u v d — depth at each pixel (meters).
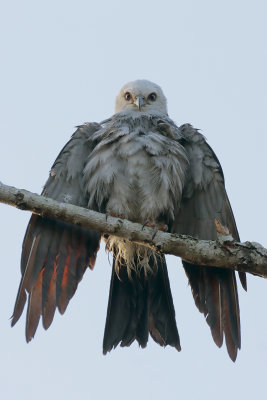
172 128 11.71
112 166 11.41
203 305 11.36
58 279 11.20
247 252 9.77
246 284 10.91
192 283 11.46
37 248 11.21
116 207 11.50
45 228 11.28
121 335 11.09
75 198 11.66
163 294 11.51
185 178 11.69
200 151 11.66
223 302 11.32
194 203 11.77
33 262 11.13
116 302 11.38
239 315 11.23
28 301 10.97
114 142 11.51
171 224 11.89
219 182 11.54
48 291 11.12
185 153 11.69
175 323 11.25
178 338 11.17
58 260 11.26
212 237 11.63
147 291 11.52
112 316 11.25
